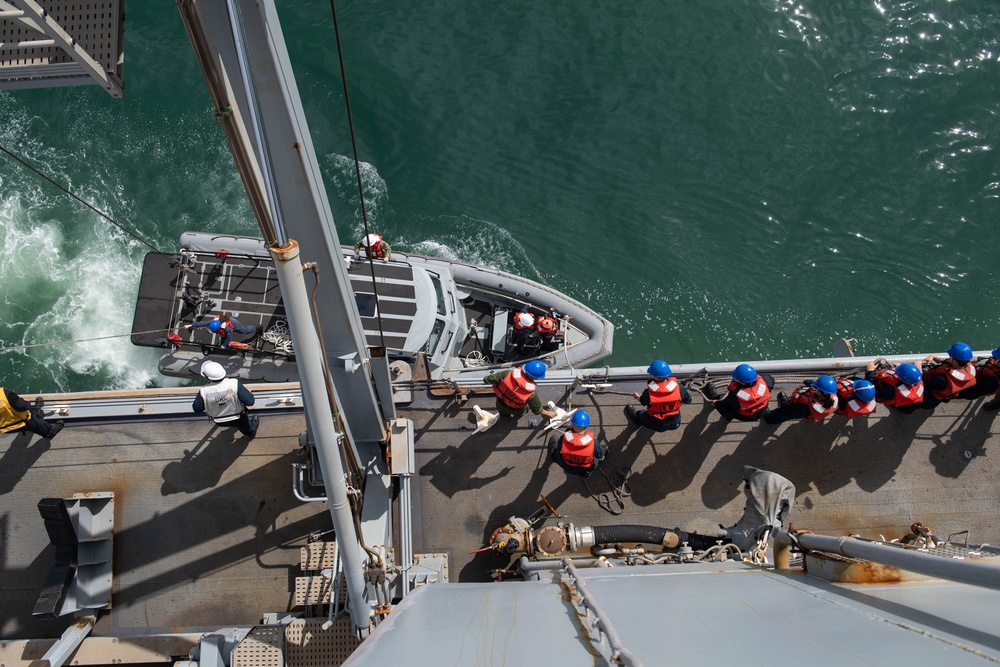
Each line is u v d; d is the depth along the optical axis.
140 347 15.37
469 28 18.42
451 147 17.16
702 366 9.26
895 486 8.99
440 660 3.99
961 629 3.86
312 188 5.28
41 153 16.64
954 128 17.84
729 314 16.12
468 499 8.73
